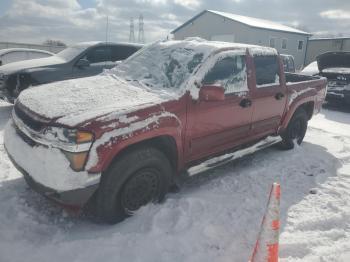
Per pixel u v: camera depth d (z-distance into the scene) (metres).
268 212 2.54
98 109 3.04
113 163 3.04
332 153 5.88
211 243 3.04
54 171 2.75
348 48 34.97
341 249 3.05
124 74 4.25
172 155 3.62
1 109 8.30
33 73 7.32
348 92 9.90
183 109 3.49
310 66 11.69
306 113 6.11
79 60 7.82
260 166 4.99
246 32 31.50
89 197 2.90
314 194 4.17
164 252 2.85
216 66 3.90
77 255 2.76
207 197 3.88
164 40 4.61
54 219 3.32
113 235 3.02
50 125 2.87
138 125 3.07
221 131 4.04
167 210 3.43
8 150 3.37
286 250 3.00
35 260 2.69
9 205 3.44
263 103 4.60
